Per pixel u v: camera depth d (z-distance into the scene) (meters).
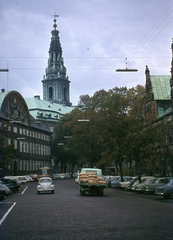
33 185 60.22
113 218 14.44
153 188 34.31
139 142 42.00
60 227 12.19
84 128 69.44
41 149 111.38
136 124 45.12
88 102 80.38
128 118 45.38
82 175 32.38
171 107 58.97
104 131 51.44
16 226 12.70
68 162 116.44
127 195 32.53
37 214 16.53
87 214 16.06
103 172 73.88
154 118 59.56
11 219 14.80
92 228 11.81
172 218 14.37
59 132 110.56
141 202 23.31
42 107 153.12
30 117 109.12
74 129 72.44
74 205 21.14
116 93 72.94
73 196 30.44
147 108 63.25
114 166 97.19
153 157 43.91
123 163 100.94
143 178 41.84
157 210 17.72
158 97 60.38
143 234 10.50
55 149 111.06
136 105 54.34
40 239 9.89
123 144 47.06
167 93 61.03
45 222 13.61
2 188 30.00
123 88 73.25
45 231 11.37
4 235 10.74
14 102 90.56
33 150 104.19
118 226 12.20
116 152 48.91
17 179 50.47
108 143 50.84
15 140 90.06
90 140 69.25
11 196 32.59
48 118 150.38
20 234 10.88
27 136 99.56
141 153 43.09
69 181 81.12
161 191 27.72
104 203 22.42
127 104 56.41
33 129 105.12
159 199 27.09
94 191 31.25
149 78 62.56
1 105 82.00
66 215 15.83
